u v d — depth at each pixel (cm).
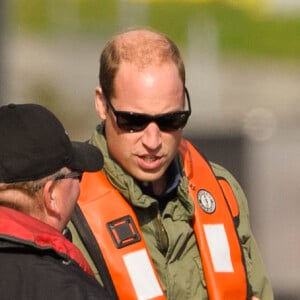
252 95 10950
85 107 8019
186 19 12562
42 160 1299
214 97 10025
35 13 11706
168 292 1577
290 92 11494
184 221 1608
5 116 1310
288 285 3781
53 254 1284
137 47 1527
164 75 1516
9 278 1260
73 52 10862
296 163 4059
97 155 1377
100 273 1544
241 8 15138
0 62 3888
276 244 3838
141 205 1565
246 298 1638
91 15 11856
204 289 1611
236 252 1639
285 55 14688
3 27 3869
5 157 1291
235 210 1688
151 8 12356
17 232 1273
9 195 1297
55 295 1253
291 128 5441
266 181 3953
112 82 1530
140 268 1556
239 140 3731
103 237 1555
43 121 1316
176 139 1543
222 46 14650
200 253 1614
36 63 10019
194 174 1666
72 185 1340
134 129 1527
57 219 1324
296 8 15950
